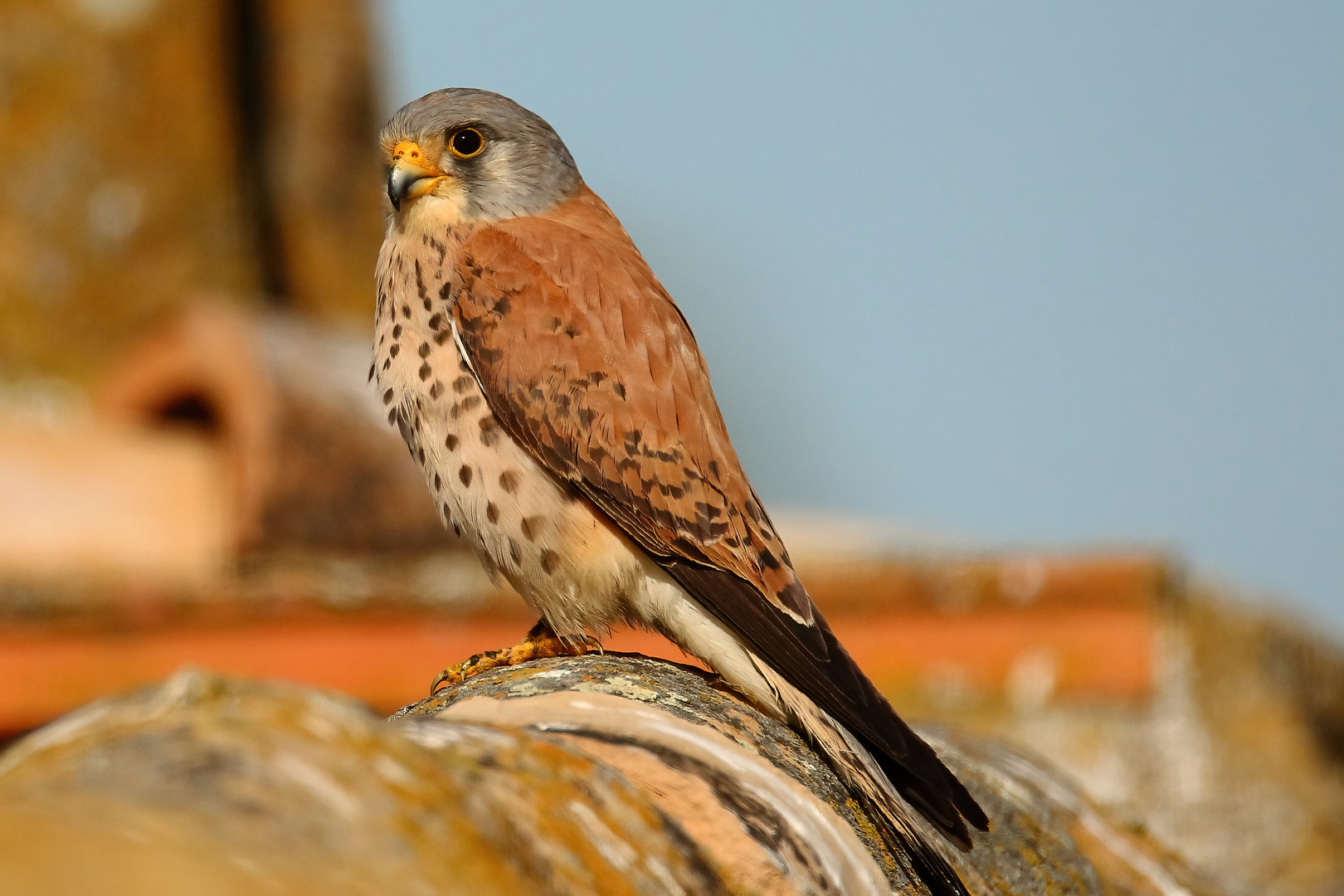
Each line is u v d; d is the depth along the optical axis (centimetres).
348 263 1758
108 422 1235
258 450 1104
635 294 654
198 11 1609
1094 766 1016
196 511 1127
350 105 1775
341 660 935
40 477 1091
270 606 932
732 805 376
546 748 334
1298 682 1212
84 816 221
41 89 1504
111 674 901
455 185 707
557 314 647
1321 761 1166
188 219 1584
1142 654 1018
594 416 627
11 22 1497
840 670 529
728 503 612
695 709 468
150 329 1541
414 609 955
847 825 404
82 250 1508
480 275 665
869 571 1020
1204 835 1063
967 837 451
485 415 645
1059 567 1026
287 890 220
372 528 1131
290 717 265
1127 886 541
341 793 254
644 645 905
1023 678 1014
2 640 884
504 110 725
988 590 1023
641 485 618
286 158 1728
